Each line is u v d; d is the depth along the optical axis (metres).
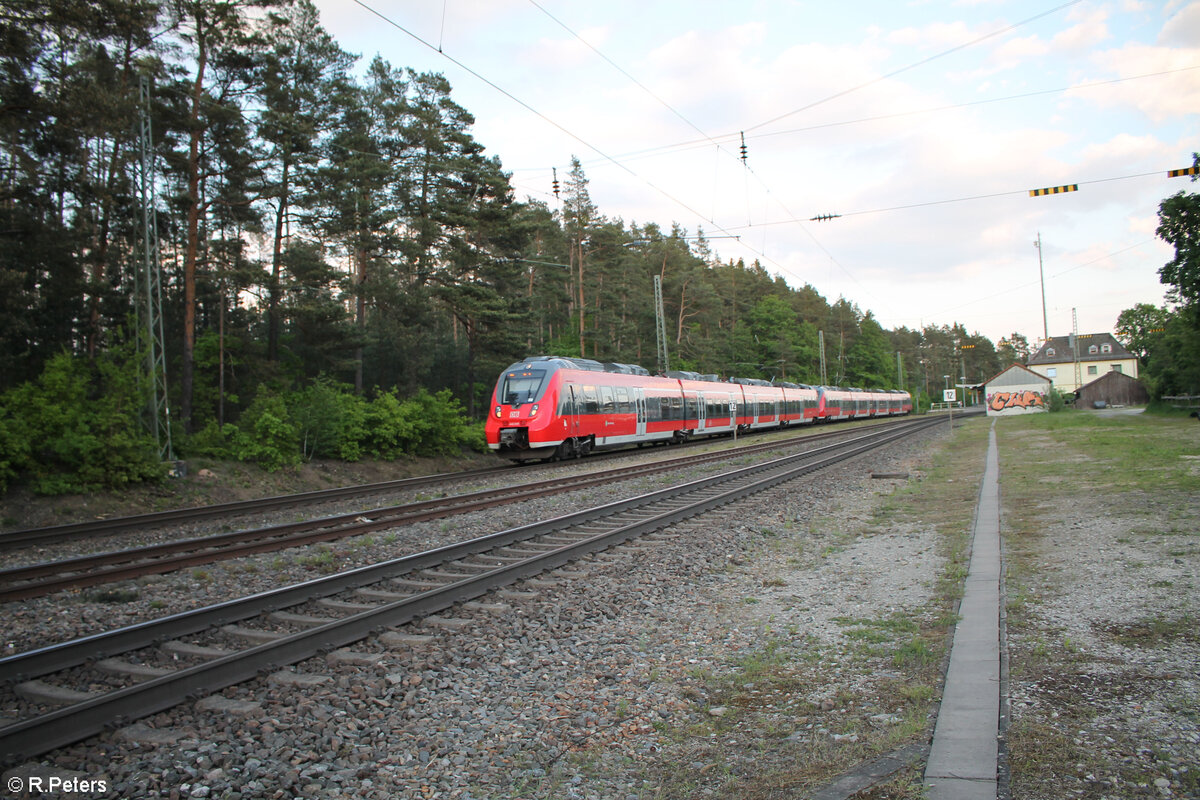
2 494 15.45
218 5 22.70
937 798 3.35
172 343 32.38
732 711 4.68
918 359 135.25
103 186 23.97
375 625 6.31
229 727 4.55
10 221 22.38
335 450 24.14
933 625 6.08
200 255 30.61
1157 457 16.98
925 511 12.29
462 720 4.70
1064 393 78.88
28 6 16.69
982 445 26.72
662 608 7.28
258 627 6.59
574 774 3.94
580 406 25.39
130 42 22.14
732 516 12.48
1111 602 6.23
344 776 3.96
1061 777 3.48
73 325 28.73
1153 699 4.29
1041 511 11.11
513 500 14.65
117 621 7.03
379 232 32.91
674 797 3.66
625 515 12.38
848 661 5.45
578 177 51.50
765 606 7.21
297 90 29.11
